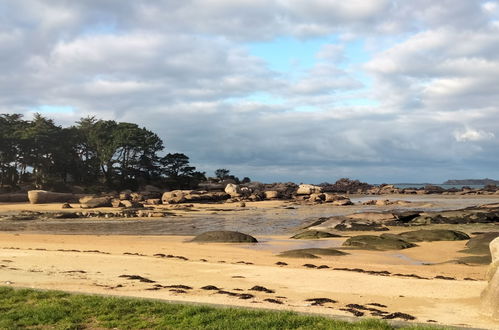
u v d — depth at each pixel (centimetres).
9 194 10200
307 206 9731
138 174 12862
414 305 1355
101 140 12712
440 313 1259
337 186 19775
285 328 961
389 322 1034
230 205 9794
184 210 8338
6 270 1841
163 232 4766
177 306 1133
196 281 1706
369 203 10175
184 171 13388
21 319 1034
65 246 3145
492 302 1230
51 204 9144
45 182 11369
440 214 5381
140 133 12694
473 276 2017
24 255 2372
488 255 2558
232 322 992
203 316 1035
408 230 4456
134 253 2759
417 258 2661
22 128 11931
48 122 12331
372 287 1625
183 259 2422
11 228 5222
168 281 1700
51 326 998
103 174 13000
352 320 1034
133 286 1548
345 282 1717
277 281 1727
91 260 2217
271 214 7506
